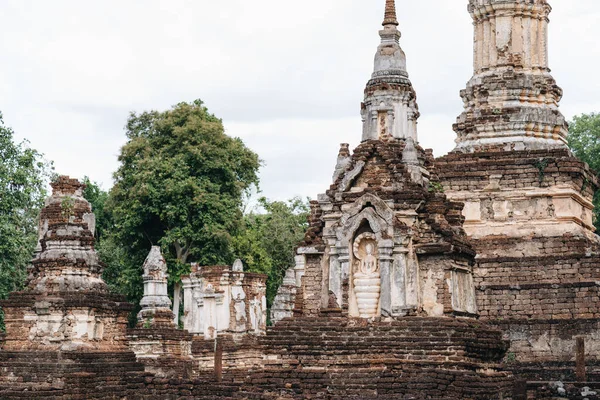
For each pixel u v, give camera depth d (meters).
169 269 86.31
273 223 97.62
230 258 88.88
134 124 94.94
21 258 64.38
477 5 67.88
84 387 46.12
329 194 50.22
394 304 47.59
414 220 48.50
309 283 50.47
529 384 51.00
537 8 67.31
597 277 60.44
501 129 66.06
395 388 45.44
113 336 49.31
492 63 67.25
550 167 63.19
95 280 49.47
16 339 47.88
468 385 44.50
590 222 66.06
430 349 46.22
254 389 47.12
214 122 93.19
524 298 60.75
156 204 87.50
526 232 62.72
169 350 61.75
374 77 51.28
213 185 89.81
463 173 64.12
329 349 47.28
